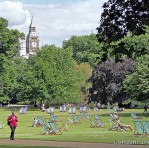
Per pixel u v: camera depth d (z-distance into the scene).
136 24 19.00
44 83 107.38
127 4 18.97
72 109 86.00
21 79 125.75
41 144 31.09
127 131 44.28
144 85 71.50
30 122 63.09
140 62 74.62
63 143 31.77
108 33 19.42
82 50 188.00
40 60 110.00
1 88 121.50
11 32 121.25
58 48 118.00
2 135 41.78
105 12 19.34
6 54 120.88
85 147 28.47
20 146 28.88
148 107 104.31
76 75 116.94
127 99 100.69
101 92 103.81
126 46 19.72
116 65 101.81
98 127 51.38
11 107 129.50
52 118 61.41
